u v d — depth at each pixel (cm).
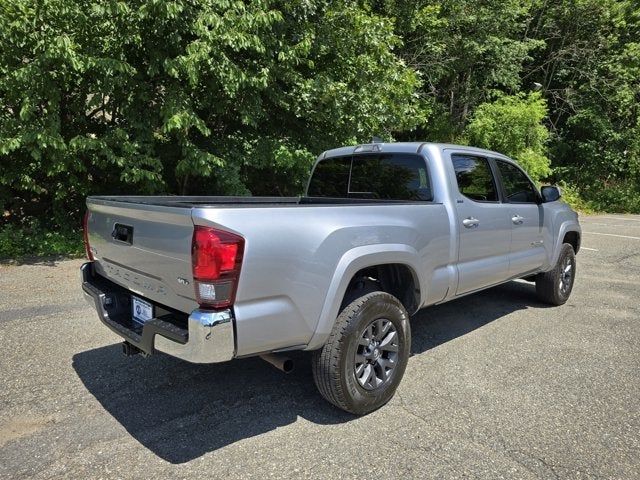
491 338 484
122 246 325
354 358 319
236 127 969
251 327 272
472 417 331
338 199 454
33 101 721
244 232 266
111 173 900
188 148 809
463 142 1683
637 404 350
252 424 319
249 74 825
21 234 814
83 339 458
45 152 761
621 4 1975
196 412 334
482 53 1678
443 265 404
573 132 2155
